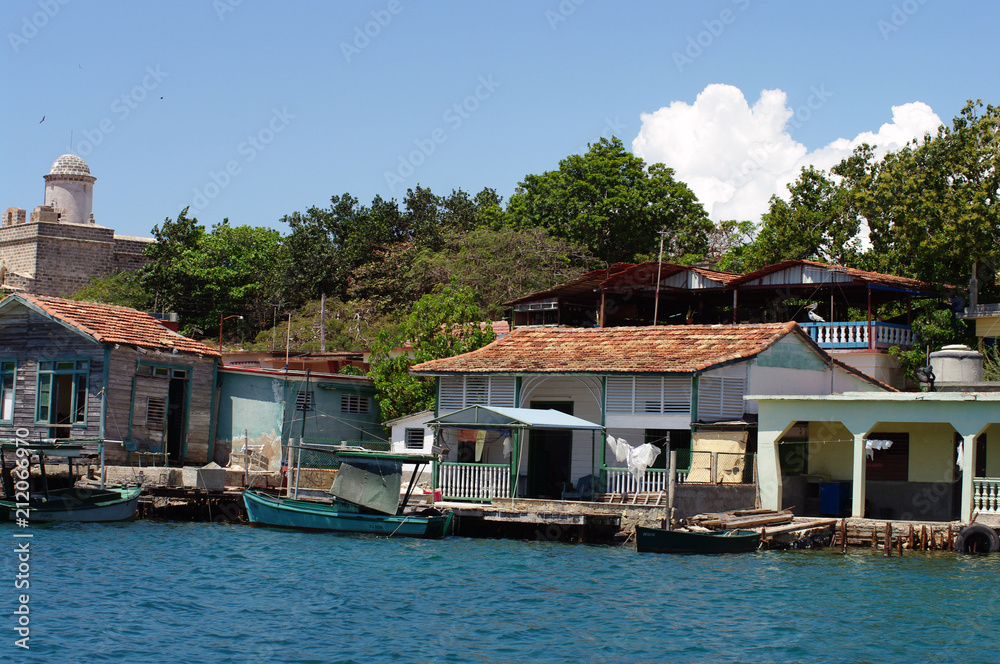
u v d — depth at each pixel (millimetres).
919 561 26078
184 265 67312
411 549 27812
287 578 23703
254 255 72375
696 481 30203
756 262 49812
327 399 41500
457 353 41250
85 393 37844
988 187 40844
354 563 25641
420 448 36719
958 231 39938
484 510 29781
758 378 33094
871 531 28078
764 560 26281
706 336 34531
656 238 64438
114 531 30234
